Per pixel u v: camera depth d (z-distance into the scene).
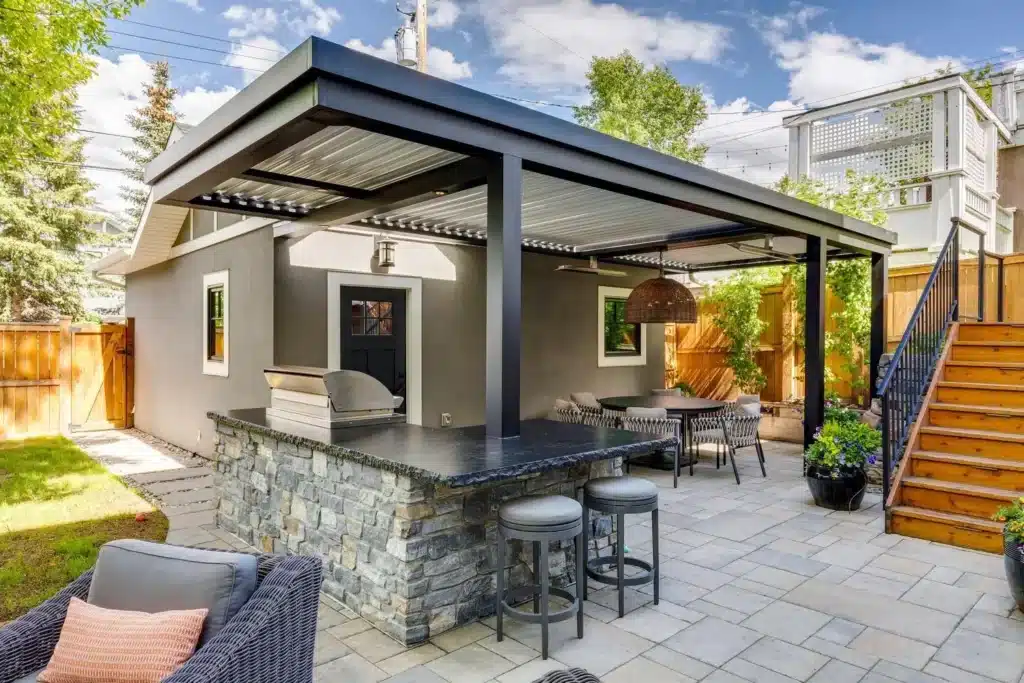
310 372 4.23
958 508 4.58
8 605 3.36
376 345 6.71
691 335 10.66
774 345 9.58
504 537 2.99
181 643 1.84
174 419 8.48
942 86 9.59
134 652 1.82
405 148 3.70
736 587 3.68
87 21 5.49
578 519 3.04
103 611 1.96
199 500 5.63
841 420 6.68
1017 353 5.55
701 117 22.97
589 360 8.97
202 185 3.87
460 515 3.21
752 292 9.45
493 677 2.71
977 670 2.75
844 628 3.15
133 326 10.14
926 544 4.42
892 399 5.06
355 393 4.18
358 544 3.37
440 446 3.44
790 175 11.61
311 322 6.20
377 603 3.21
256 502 4.38
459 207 5.63
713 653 2.91
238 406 6.62
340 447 3.40
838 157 11.11
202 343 7.59
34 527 4.76
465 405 7.42
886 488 4.82
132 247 8.39
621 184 4.21
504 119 3.38
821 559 4.14
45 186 16.61
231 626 1.85
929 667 2.78
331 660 2.86
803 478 6.54
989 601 3.46
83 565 3.93
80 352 9.67
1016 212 12.00
